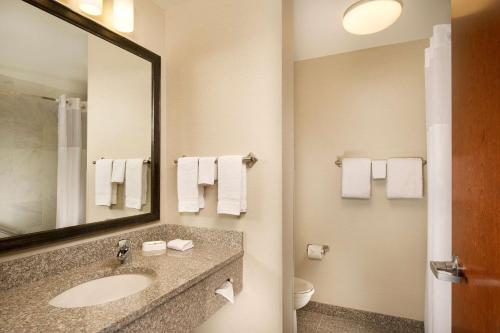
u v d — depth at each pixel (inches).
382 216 84.0
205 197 60.9
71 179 45.2
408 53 82.7
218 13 60.4
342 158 88.9
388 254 83.0
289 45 58.0
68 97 45.2
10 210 37.3
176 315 37.7
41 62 41.5
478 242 22.2
